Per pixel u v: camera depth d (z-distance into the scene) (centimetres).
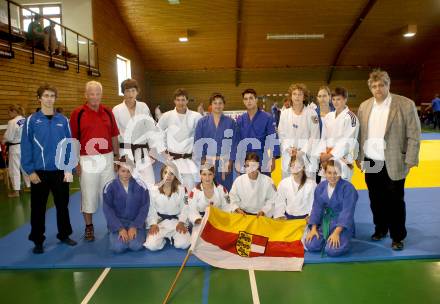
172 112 498
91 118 421
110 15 1498
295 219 400
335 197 389
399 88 2292
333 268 356
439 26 1861
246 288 320
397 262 367
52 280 341
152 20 1695
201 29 1789
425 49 2083
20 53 830
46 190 403
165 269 361
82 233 466
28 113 860
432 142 1305
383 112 393
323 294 308
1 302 304
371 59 2145
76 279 342
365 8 1686
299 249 375
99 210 561
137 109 498
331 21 1786
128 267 365
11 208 596
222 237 378
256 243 379
